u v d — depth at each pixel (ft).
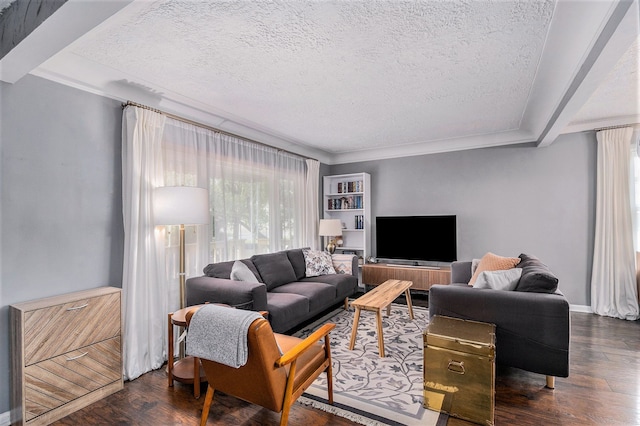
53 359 6.50
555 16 5.91
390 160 17.60
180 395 7.30
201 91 9.42
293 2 5.47
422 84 9.04
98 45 6.86
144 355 8.52
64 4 4.45
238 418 6.39
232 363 4.90
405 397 7.06
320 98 10.04
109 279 8.42
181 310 8.33
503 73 8.36
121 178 8.79
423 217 16.03
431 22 6.11
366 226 17.54
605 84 9.31
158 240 9.25
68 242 7.63
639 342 9.94
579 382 7.58
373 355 9.21
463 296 7.84
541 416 6.30
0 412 6.39
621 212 12.37
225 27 6.22
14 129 6.81
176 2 5.41
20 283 6.81
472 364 6.23
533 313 7.10
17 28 5.50
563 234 13.64
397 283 12.33
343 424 6.15
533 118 12.08
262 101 10.28
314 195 17.39
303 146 16.62
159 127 9.38
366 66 7.93
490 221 15.07
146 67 7.89
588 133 13.21
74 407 6.72
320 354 6.59
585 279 13.26
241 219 12.75
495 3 5.56
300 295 11.00
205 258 11.01
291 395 5.44
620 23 5.30
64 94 7.64
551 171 13.85
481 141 14.99
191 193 8.86
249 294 8.71
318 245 17.66
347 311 13.74
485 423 6.06
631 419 6.17
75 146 7.82
